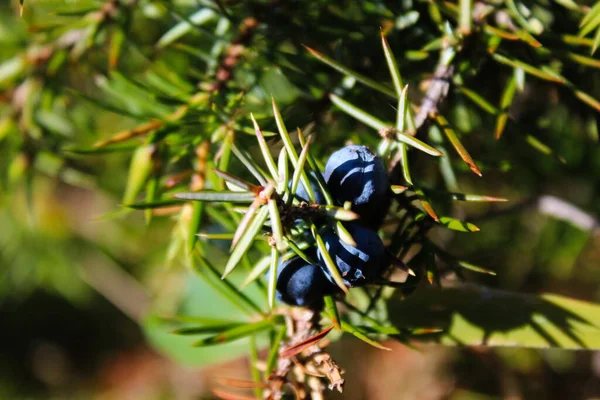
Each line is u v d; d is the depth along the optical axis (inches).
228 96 8.2
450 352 14.0
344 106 7.8
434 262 7.3
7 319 24.2
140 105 8.7
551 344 7.6
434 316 7.8
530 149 9.4
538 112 9.0
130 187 8.3
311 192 6.9
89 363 24.4
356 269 6.9
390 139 7.2
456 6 7.9
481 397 13.5
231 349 9.1
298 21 8.3
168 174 9.0
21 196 12.8
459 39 7.8
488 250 10.1
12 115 9.6
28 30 9.1
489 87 8.6
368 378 14.9
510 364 12.6
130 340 24.0
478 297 7.9
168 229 13.0
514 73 8.0
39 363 24.6
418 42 8.3
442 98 7.7
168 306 12.4
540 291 10.9
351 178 7.0
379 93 8.1
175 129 7.9
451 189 8.6
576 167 9.8
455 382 13.9
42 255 14.8
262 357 10.8
